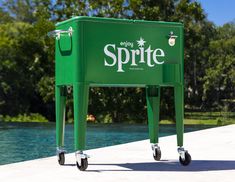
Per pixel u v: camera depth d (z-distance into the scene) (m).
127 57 3.67
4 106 17.72
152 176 3.33
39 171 3.57
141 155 4.45
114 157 4.31
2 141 8.47
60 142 3.89
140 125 13.00
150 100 4.13
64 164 3.89
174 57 3.79
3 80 17.53
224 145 5.38
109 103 15.61
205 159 4.15
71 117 14.81
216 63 26.22
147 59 3.73
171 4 16.20
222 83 25.86
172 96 15.91
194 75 26.44
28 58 17.48
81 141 3.57
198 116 22.59
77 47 3.55
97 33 3.60
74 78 3.58
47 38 15.73
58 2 16.14
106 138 8.96
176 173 3.44
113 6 15.54
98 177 3.32
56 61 3.91
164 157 4.33
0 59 17.45
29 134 10.05
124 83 3.67
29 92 17.88
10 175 3.42
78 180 3.22
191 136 6.70
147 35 3.73
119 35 3.66
